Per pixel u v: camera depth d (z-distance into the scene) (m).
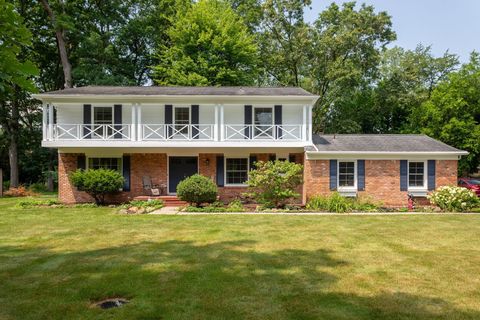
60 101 17.47
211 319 4.51
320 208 14.64
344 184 16.53
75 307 4.92
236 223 11.30
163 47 28.75
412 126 28.64
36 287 5.70
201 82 25.42
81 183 16.22
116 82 26.48
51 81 29.73
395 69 34.56
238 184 18.56
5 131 26.09
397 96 31.67
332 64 29.83
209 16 26.95
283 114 18.69
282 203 15.59
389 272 6.38
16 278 6.14
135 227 10.72
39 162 28.36
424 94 30.91
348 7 31.02
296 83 32.94
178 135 18.58
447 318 4.55
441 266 6.75
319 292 5.41
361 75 29.95
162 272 6.39
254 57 28.72
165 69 27.25
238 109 18.77
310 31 31.06
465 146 24.62
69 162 18.03
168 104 18.30
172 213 13.67
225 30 26.55
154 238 9.21
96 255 7.59
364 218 12.30
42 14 26.31
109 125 17.41
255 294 5.33
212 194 15.14
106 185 16.34
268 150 18.28
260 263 6.92
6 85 3.21
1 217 12.80
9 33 3.22
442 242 8.69
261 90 19.06
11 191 21.98
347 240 8.90
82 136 17.94
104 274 6.32
